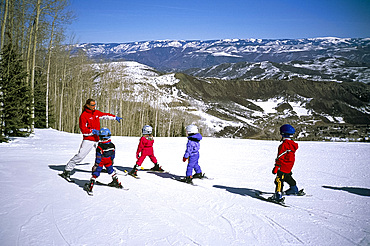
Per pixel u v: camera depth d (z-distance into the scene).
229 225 4.56
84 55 54.28
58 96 47.66
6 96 15.56
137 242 3.78
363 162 11.46
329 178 8.46
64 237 3.85
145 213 4.94
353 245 3.92
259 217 4.98
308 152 14.65
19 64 17.47
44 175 7.25
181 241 3.88
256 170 9.61
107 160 6.26
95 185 6.68
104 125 50.12
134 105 69.44
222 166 10.27
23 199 5.30
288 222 4.76
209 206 5.52
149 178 7.81
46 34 26.50
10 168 7.76
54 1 21.58
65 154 11.48
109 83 61.03
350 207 5.65
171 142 19.14
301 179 8.31
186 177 7.46
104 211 4.94
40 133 22.00
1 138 14.52
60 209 4.92
